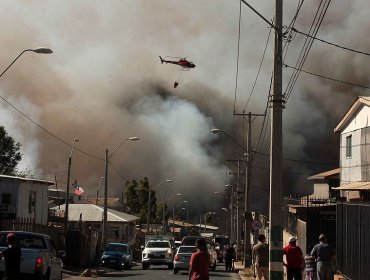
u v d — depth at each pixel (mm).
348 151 34562
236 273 39469
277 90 18125
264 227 62750
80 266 38969
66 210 39406
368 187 27453
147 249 45062
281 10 18266
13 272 15008
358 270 19922
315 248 19766
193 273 13906
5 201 42656
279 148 18031
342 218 22984
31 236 20609
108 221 66625
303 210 34812
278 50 18156
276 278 17750
